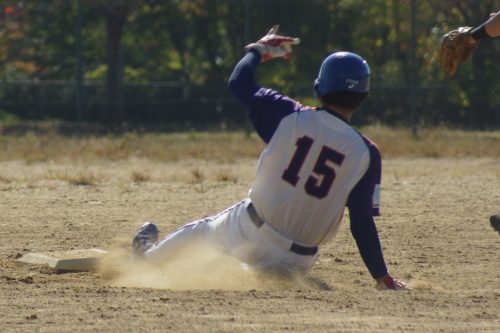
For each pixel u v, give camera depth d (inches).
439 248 960.3
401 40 3036.4
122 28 3267.7
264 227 687.7
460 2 2785.4
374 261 684.1
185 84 3221.0
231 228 706.8
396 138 2443.4
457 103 2743.6
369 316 601.3
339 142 661.9
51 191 1460.4
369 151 665.0
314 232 685.3
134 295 676.1
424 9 2886.3
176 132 2851.9
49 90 3358.8
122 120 2984.7
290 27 3083.2
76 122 2824.8
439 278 793.6
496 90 2701.8
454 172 1808.6
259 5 3051.2
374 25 3174.2
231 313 608.4
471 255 918.4
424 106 2760.8
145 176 1667.1
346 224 1106.1
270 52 698.2
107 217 1181.1
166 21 3634.4
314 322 582.2
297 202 673.6
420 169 1913.1
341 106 668.1
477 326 575.8
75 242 988.6
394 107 2800.2
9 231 1064.2
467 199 1365.7
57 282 760.3
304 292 684.1
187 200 1354.6
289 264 694.5
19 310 625.0
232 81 683.4
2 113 3348.9
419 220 1157.7
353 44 3208.7
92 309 625.0
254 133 2664.9
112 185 1553.9
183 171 1856.5
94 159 2123.5
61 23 3791.8
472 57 2711.6
